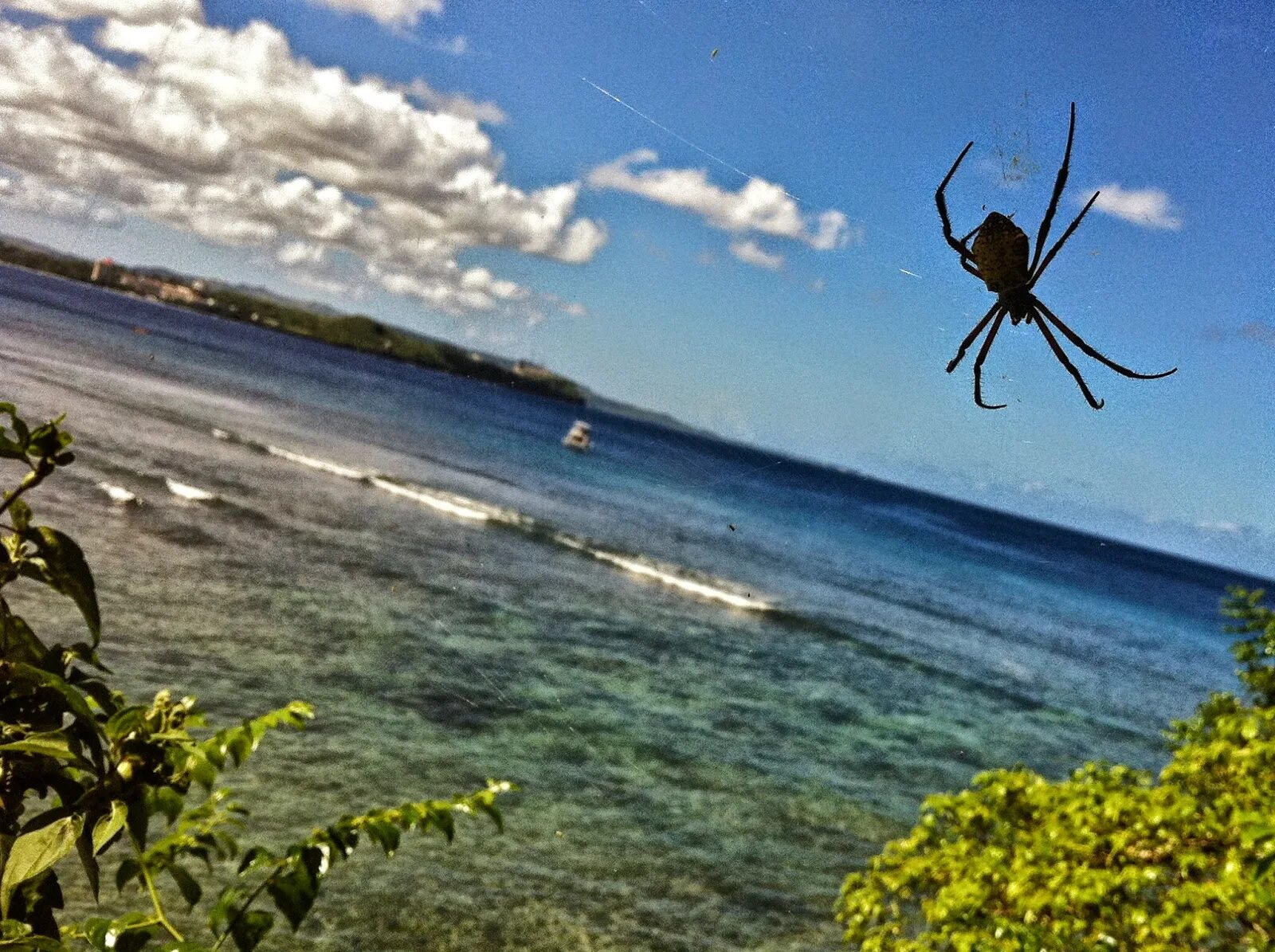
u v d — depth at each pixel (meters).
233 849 1.96
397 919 10.86
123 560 20.45
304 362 123.31
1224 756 5.91
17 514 1.65
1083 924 5.36
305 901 1.85
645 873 13.18
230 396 60.06
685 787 16.55
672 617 29.73
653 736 18.64
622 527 48.09
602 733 18.03
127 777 1.67
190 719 1.83
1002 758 22.88
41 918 1.63
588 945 11.18
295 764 13.51
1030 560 102.25
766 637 30.48
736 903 12.89
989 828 6.67
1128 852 5.65
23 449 1.60
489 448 73.25
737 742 19.50
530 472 64.19
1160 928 4.95
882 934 6.75
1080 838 5.89
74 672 1.79
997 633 44.25
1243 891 4.89
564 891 12.23
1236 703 7.42
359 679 17.38
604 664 22.72
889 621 39.94
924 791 19.03
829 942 12.29
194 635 17.27
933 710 26.41
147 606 18.02
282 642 18.14
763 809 16.33
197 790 12.10
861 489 166.88
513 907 11.62
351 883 11.32
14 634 1.67
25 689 1.66
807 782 18.11
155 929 1.67
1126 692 36.47
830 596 42.66
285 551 24.86
